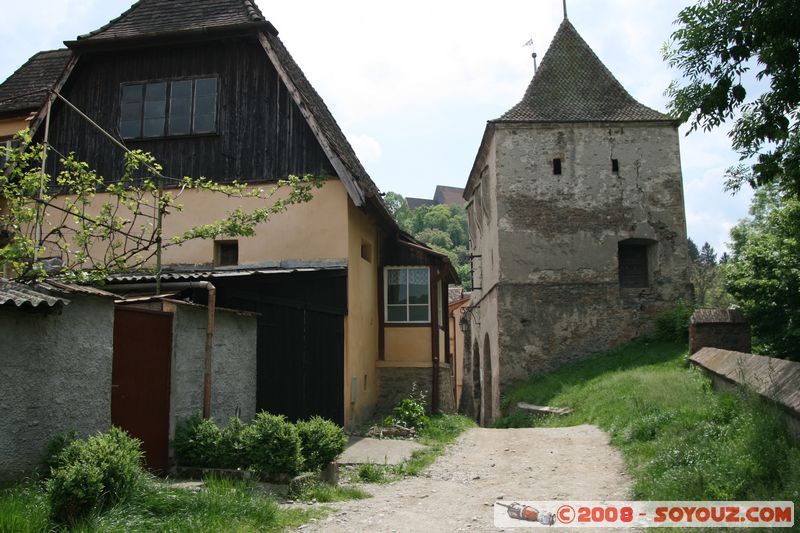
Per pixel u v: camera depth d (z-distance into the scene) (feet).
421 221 263.49
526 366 67.56
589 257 69.15
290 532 18.11
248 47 44.14
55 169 44.83
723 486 20.07
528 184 70.18
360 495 23.76
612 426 36.27
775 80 25.22
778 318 45.14
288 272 35.73
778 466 19.58
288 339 36.19
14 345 18.72
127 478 17.47
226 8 45.16
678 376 42.60
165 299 26.08
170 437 25.11
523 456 32.71
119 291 31.24
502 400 66.28
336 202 41.96
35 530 14.62
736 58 25.07
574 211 69.77
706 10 24.98
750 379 27.50
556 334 68.03
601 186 70.13
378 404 52.49
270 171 42.63
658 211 69.82
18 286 19.53
